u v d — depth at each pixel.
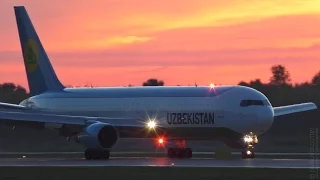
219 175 177.62
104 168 197.12
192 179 170.75
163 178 172.88
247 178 171.38
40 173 187.75
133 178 173.50
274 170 186.75
